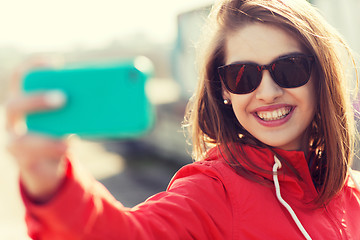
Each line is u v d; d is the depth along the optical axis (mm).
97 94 704
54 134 686
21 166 670
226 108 1445
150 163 9453
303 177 1372
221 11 1388
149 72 735
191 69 8000
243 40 1283
